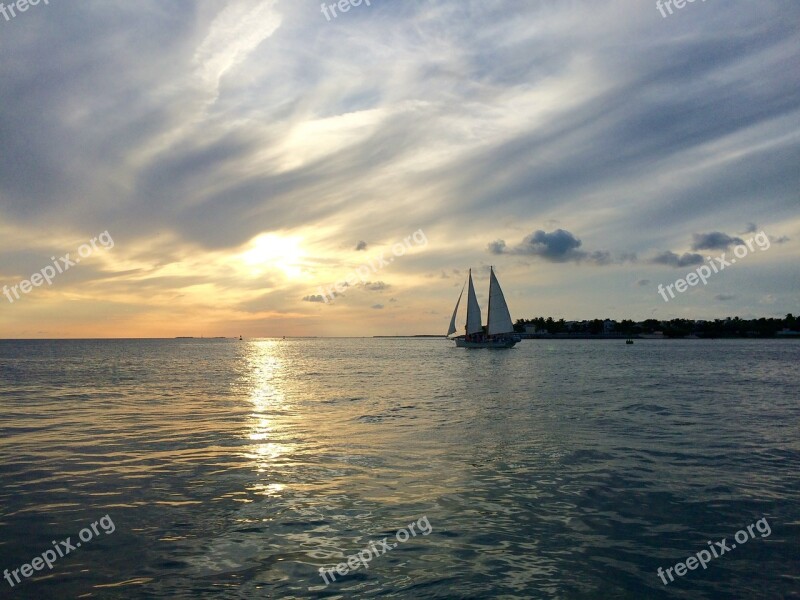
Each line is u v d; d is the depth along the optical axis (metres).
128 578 7.91
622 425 20.77
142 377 49.19
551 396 31.25
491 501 11.36
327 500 11.41
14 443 17.62
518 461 14.82
